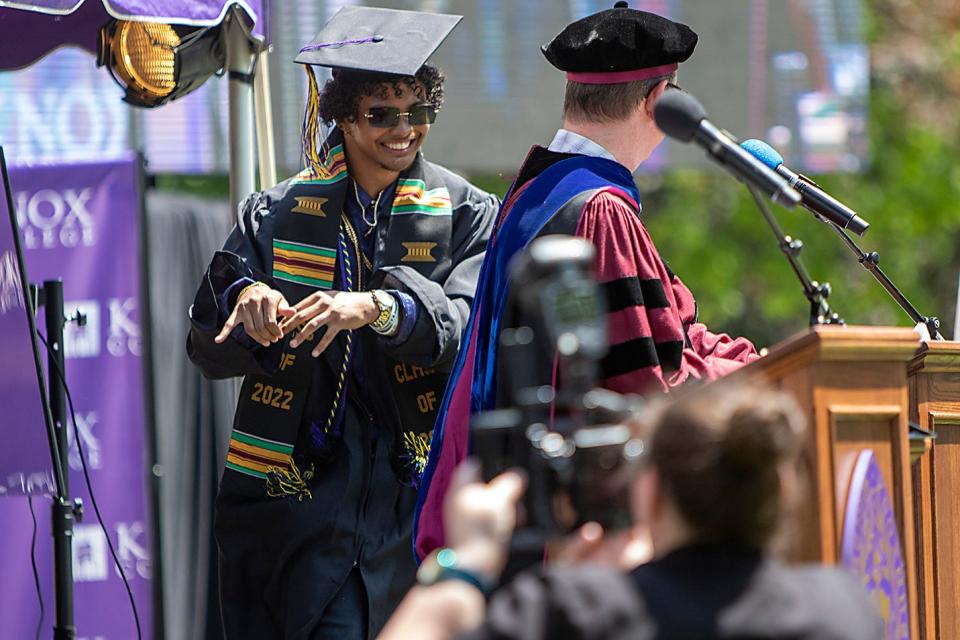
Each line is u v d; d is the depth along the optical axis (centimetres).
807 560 1152
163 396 2648
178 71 2045
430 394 1780
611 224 1437
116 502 2486
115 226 2516
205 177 4350
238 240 1806
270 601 1755
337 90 1783
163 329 2681
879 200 5656
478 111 3281
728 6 3481
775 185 1191
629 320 1410
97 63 2072
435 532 1507
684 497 917
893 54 5841
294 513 1742
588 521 1009
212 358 1716
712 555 916
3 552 2452
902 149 5728
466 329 1574
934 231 5712
